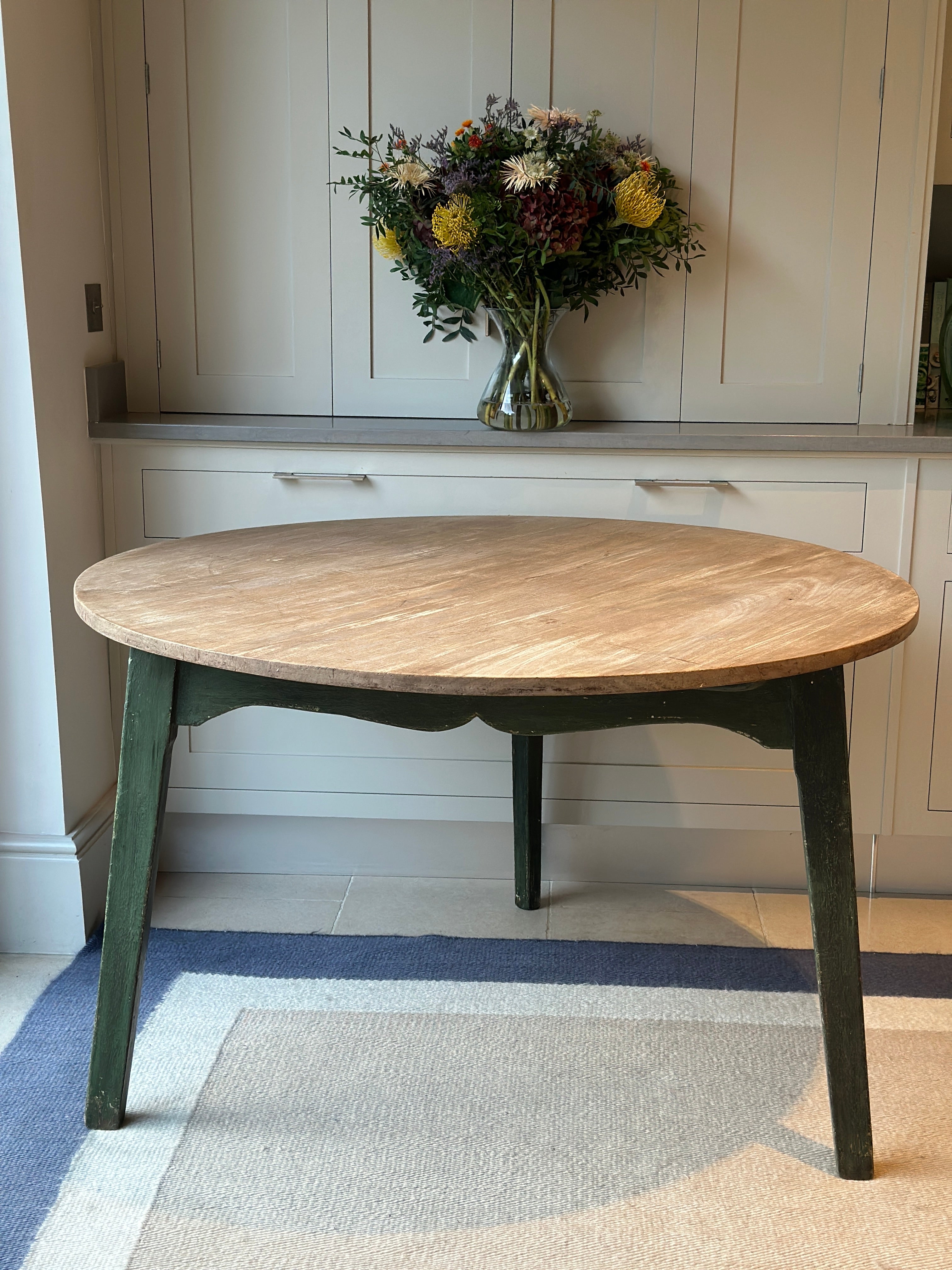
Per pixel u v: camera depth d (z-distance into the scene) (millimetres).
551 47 2535
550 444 2439
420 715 1562
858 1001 1675
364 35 2541
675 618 1589
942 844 2645
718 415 2689
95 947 2414
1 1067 1993
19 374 2203
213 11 2537
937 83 2500
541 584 1786
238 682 1639
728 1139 1815
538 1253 1578
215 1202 1674
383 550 2037
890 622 1561
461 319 2604
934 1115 1872
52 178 2301
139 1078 1960
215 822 2727
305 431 2451
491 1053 2033
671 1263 1563
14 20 2119
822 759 1610
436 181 2418
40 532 2262
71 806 2408
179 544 2064
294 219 2633
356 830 2723
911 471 2416
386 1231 1618
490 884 2705
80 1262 1562
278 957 2354
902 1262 1566
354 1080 1956
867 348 2635
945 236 2941
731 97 2535
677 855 2703
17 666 2320
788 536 2471
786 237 2600
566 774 2582
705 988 2252
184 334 2695
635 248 2445
